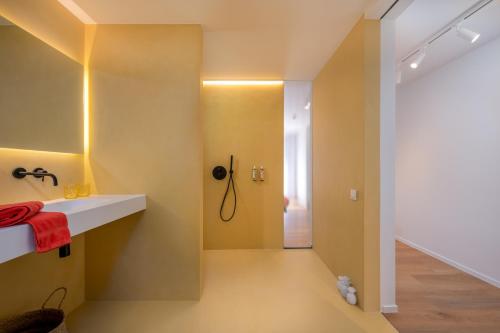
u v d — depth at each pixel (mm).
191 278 2053
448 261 2863
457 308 1940
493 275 2365
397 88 3785
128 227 2043
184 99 2051
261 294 2145
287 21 1996
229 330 1660
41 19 1630
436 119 3072
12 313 1456
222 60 2715
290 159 5945
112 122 2033
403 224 3652
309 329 1676
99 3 1776
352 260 2078
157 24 2059
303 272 2600
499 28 2199
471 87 2619
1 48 1367
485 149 2477
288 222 4684
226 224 3354
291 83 3463
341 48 2320
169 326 1698
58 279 1779
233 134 3354
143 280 2051
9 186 1418
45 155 1662
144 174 2043
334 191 2496
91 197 1857
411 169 3502
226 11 1875
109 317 1806
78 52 1962
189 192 2053
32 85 1543
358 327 1696
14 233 982
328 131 2686
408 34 2273
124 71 2043
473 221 2572
